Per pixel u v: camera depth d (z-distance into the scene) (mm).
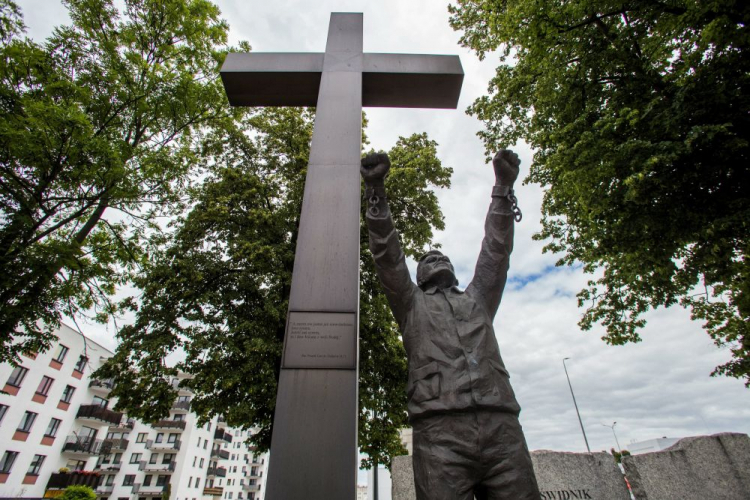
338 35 4855
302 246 3254
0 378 21906
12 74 7809
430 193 12891
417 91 4754
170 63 11016
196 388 9781
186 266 10281
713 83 6879
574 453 6320
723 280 8781
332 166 3691
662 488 5996
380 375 10945
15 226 7426
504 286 3217
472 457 2379
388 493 10820
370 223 3189
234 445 51594
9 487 22359
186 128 11570
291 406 2623
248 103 4949
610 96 9031
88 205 8719
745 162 7074
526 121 11422
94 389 29406
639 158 7059
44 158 7609
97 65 9695
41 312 7562
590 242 11438
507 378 2752
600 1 7867
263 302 10805
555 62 9094
